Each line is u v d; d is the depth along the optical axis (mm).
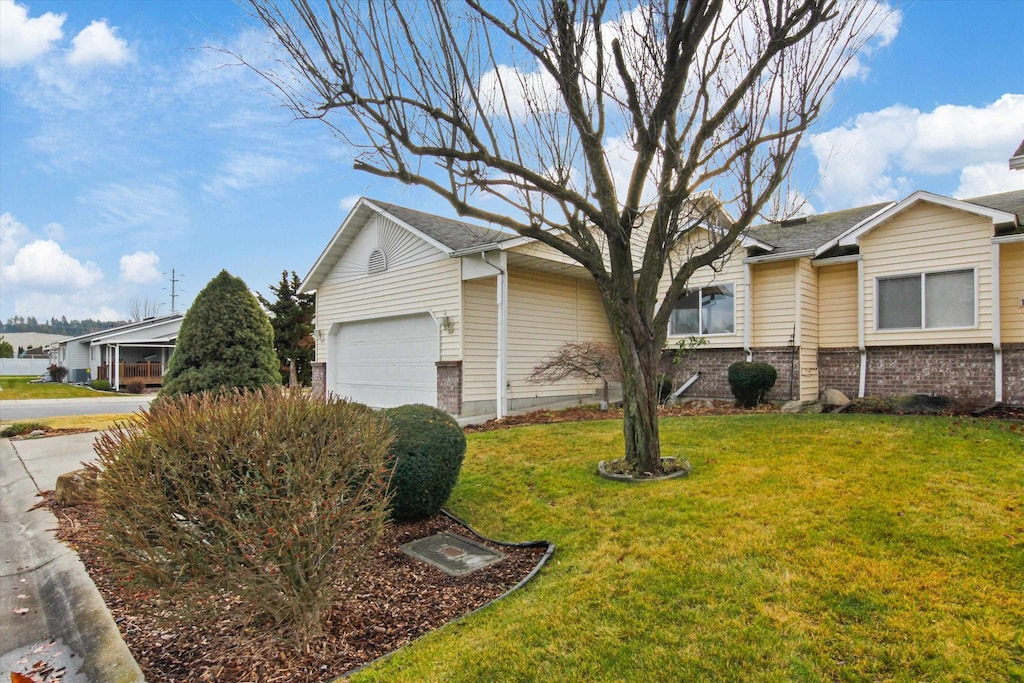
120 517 2666
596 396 14758
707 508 4574
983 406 8844
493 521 4848
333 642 2949
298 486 2744
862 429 7363
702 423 8586
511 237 10727
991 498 4355
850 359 11383
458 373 11352
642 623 2938
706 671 2520
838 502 4488
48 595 3791
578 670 2568
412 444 4676
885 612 2896
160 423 2902
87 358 38312
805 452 6219
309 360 21688
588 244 5797
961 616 2811
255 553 2574
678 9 4703
